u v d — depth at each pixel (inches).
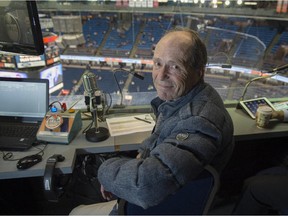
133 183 26.8
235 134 52.1
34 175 41.5
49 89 53.9
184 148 27.5
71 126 49.7
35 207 65.7
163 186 25.8
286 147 61.2
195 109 31.1
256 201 46.5
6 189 64.1
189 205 29.0
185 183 26.1
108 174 30.8
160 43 32.9
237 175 70.7
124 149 49.5
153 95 67.8
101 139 50.1
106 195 47.8
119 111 62.6
